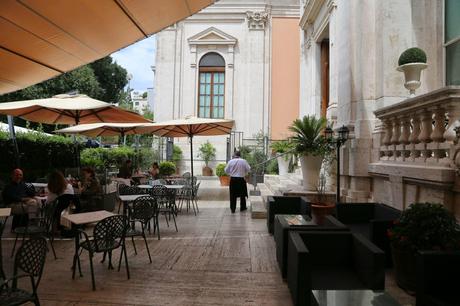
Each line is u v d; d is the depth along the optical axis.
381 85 7.66
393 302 3.15
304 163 9.10
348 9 8.68
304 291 3.58
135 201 6.14
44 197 7.76
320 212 7.37
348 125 8.34
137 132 13.50
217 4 21.20
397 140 6.49
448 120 5.06
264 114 21.03
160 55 21.22
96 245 4.67
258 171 16.92
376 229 5.08
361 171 7.91
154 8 4.54
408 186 5.88
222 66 21.30
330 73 11.17
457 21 6.82
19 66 5.68
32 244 3.23
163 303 4.10
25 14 4.16
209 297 4.27
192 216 9.74
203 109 21.27
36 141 13.06
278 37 21.20
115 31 4.91
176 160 20.12
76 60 5.64
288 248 4.48
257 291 4.45
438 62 7.28
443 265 3.38
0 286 2.99
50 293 4.38
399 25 7.52
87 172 8.55
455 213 4.81
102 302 4.12
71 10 4.17
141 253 6.09
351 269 4.25
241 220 9.14
